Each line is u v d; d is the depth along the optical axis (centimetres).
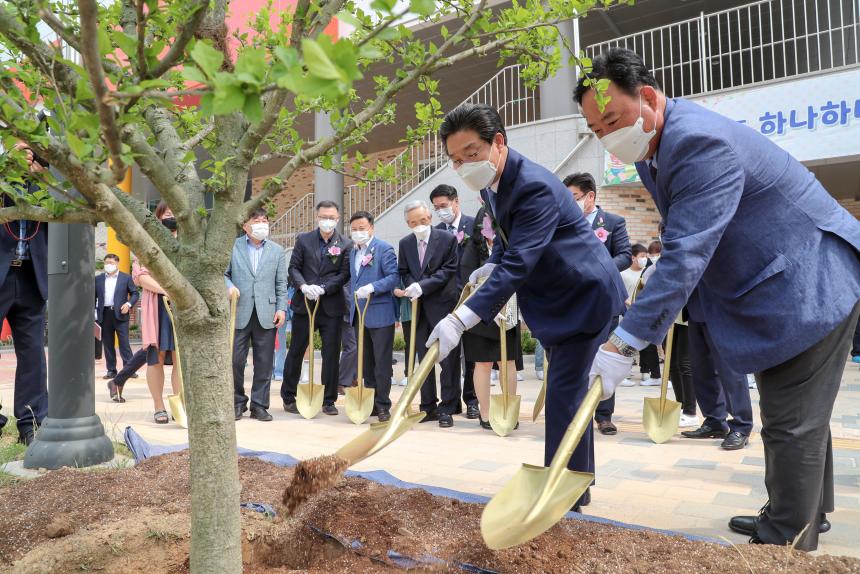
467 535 199
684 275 176
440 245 515
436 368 855
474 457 386
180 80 148
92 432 356
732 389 402
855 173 990
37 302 412
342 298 588
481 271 304
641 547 183
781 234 193
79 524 220
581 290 240
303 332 594
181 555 189
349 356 691
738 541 233
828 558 169
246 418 556
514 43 184
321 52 68
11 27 111
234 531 151
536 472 193
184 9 110
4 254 383
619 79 194
